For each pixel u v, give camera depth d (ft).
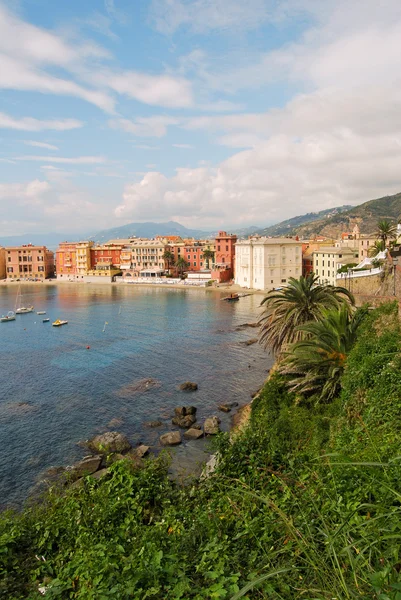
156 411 138.62
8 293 505.66
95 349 225.56
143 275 604.08
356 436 43.55
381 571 13.71
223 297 431.43
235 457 45.06
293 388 90.27
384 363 61.11
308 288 118.11
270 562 20.12
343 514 21.20
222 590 18.93
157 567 23.20
